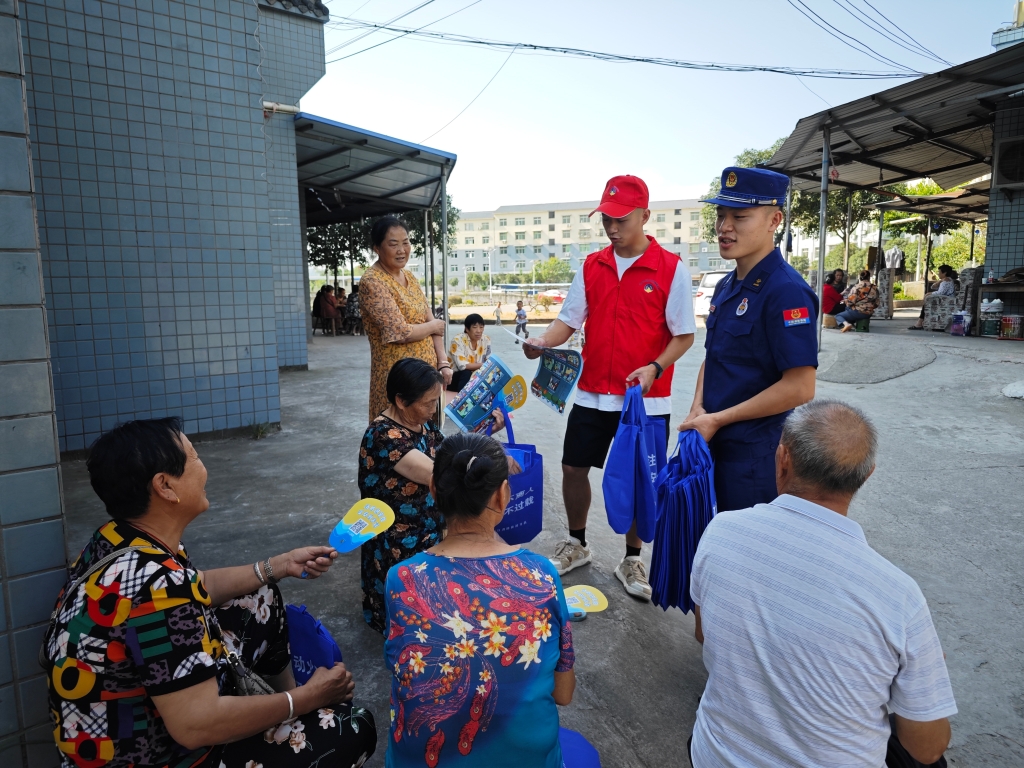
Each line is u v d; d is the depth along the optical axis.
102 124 5.18
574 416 3.25
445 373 3.94
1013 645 2.69
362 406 7.59
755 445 2.36
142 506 1.36
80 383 5.27
